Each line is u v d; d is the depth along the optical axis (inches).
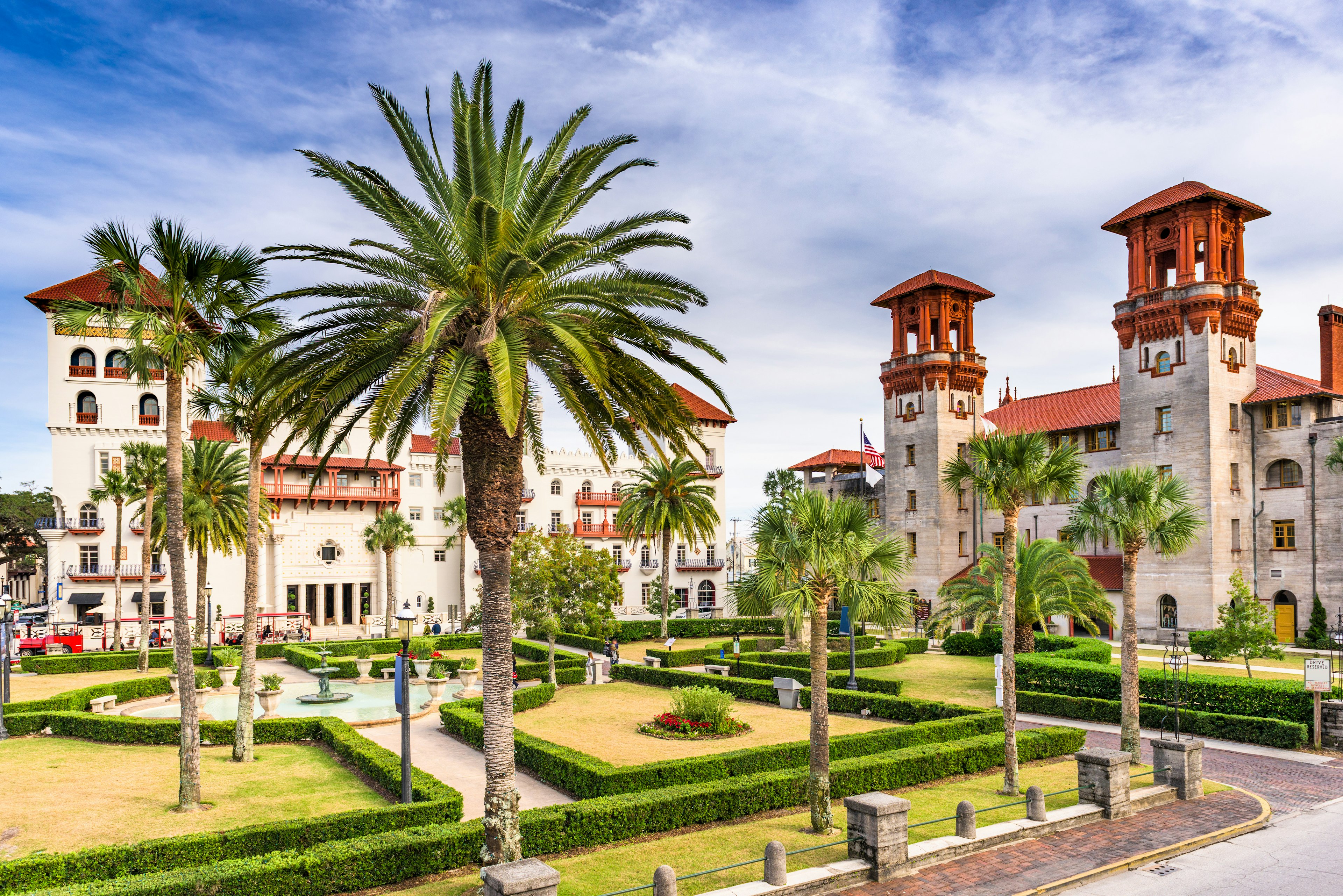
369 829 661.3
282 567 2728.8
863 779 820.0
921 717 1170.0
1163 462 2135.8
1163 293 2154.3
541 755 901.2
